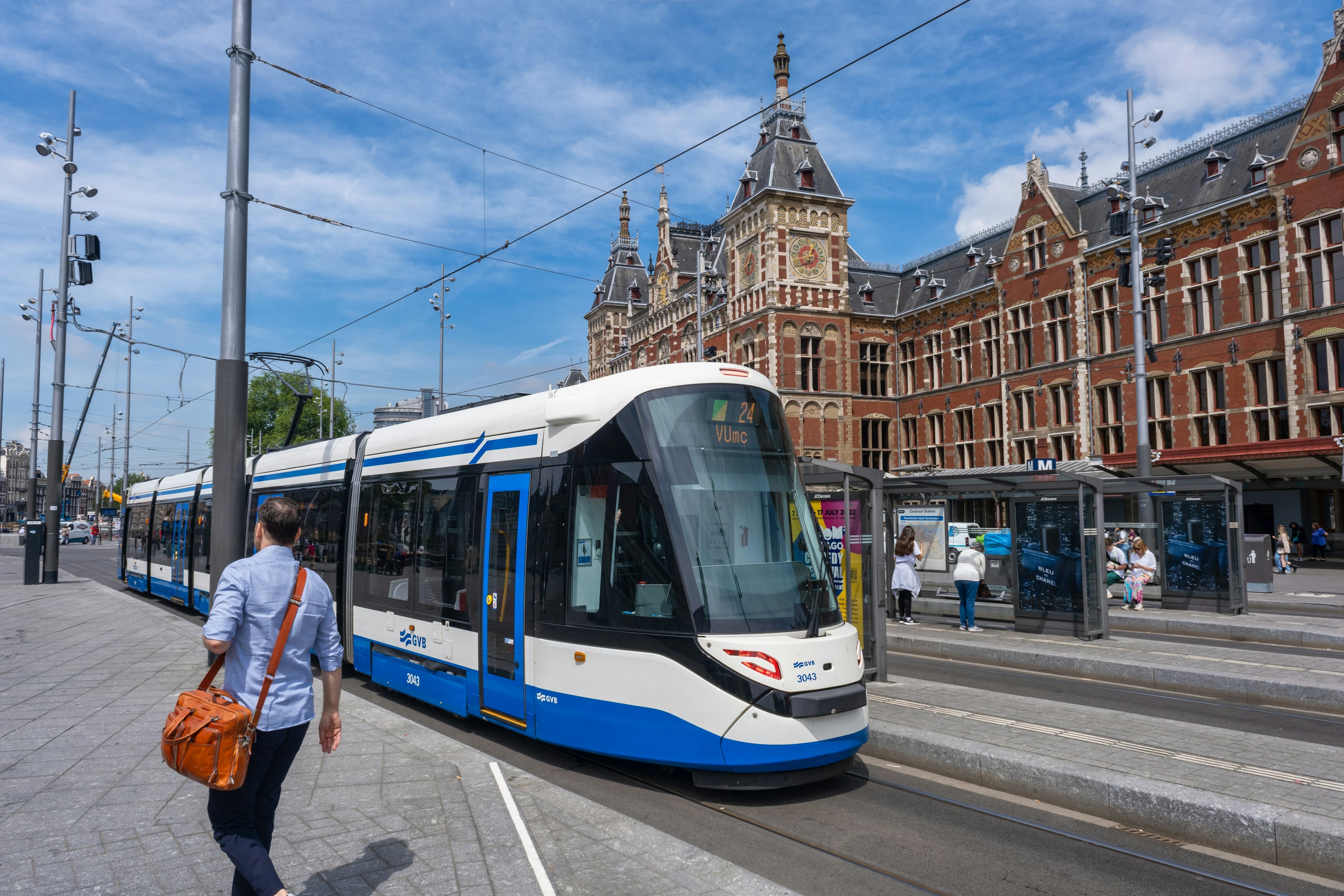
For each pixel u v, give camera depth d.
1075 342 33.47
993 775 6.53
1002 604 16.11
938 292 42.06
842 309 41.31
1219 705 9.54
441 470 8.98
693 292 47.53
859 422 42.62
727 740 5.99
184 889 4.12
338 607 10.77
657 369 7.07
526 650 7.28
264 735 3.50
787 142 41.00
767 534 6.68
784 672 6.07
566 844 5.00
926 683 9.64
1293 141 26.50
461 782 5.89
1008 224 39.56
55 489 25.62
